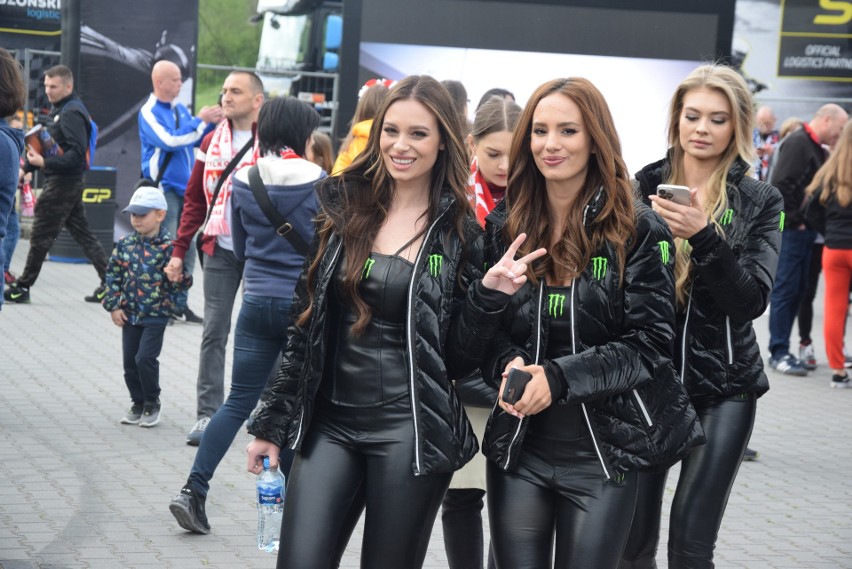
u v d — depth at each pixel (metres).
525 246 3.33
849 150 8.98
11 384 7.91
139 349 6.86
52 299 11.43
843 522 5.87
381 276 3.30
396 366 3.29
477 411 4.04
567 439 3.26
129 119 13.58
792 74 16.88
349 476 3.33
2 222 4.66
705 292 3.89
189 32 13.52
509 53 12.85
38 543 4.91
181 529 5.20
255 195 5.05
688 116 4.05
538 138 3.28
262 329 5.13
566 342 3.27
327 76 15.60
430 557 5.07
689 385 3.92
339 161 6.47
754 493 6.35
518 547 3.28
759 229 3.96
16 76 4.64
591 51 12.93
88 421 7.03
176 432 6.88
